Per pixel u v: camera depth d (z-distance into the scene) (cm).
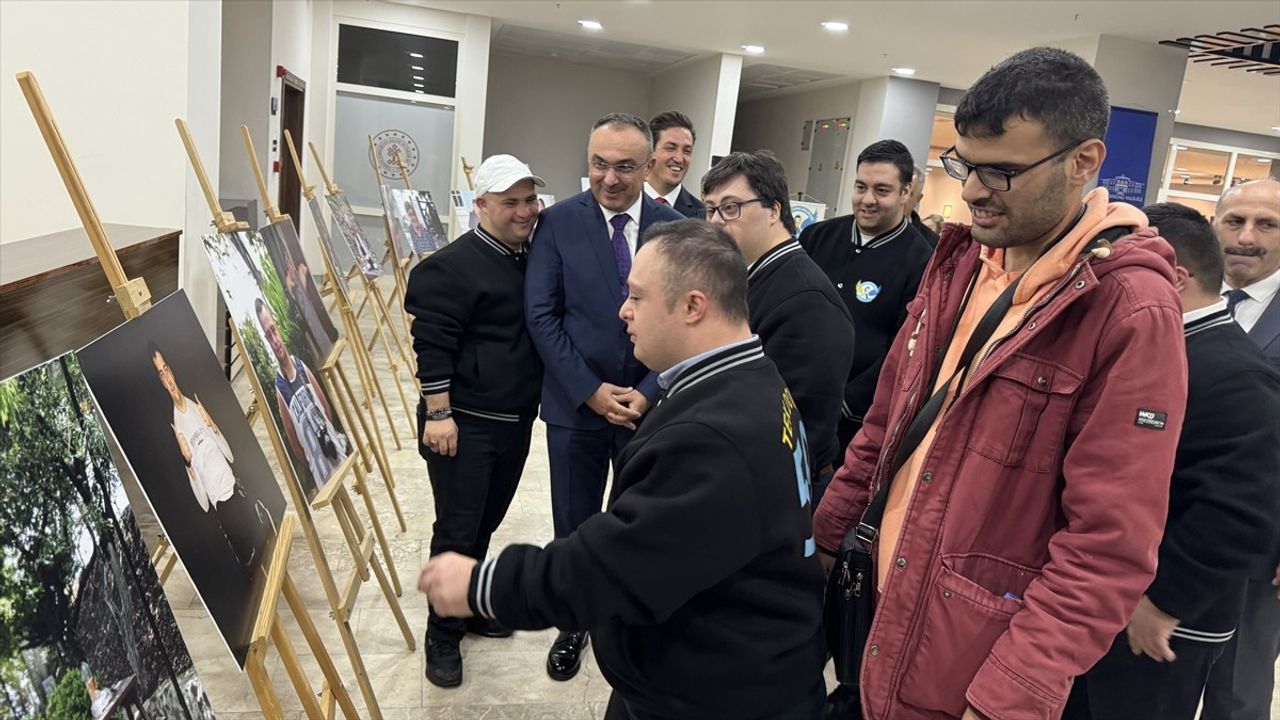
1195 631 137
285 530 144
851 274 254
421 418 223
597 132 215
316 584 273
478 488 225
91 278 148
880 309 248
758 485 106
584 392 216
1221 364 133
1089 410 104
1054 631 99
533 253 223
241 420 144
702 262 113
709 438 104
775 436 110
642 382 221
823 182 1149
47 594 73
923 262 246
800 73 1049
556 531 232
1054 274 108
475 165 894
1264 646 179
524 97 1232
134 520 92
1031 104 100
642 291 117
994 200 107
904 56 837
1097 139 103
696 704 115
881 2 626
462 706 215
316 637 155
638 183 218
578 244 219
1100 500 98
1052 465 107
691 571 103
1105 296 103
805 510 118
